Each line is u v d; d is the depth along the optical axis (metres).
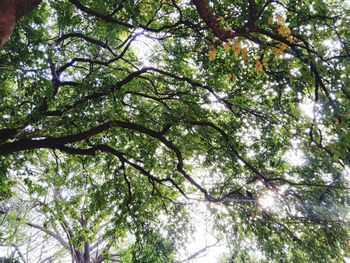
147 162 9.86
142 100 10.68
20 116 8.19
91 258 19.23
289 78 6.15
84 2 7.88
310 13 5.27
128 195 11.19
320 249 9.35
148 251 11.73
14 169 10.19
